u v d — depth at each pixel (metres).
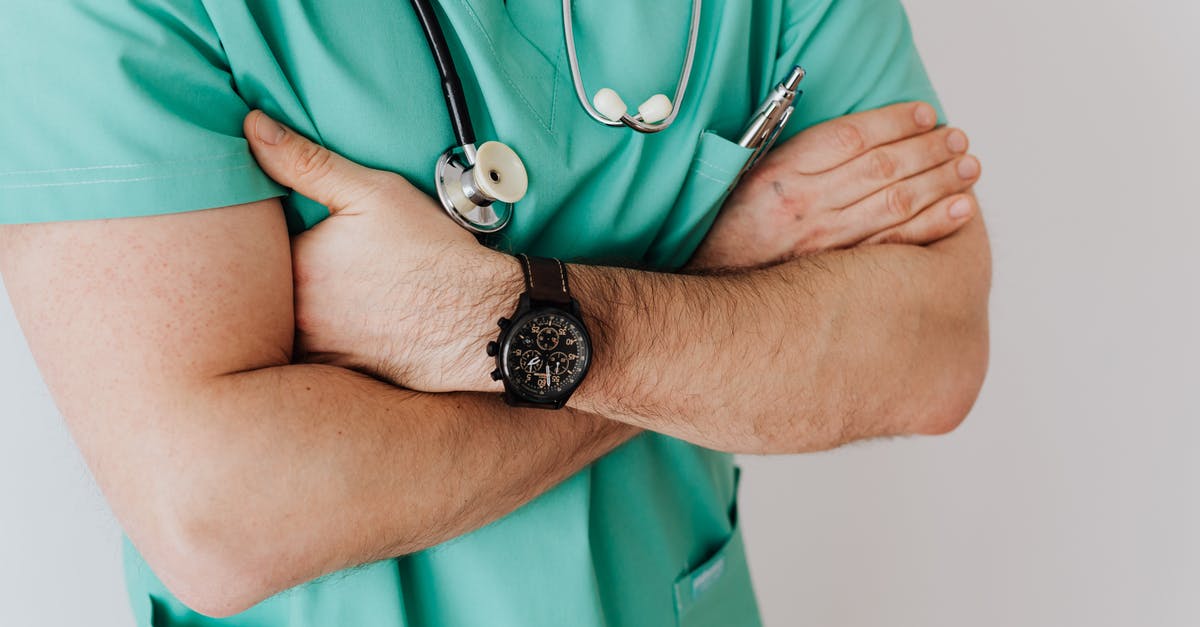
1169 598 2.05
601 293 0.93
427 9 0.91
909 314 1.07
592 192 1.01
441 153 0.93
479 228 0.93
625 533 1.18
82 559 1.49
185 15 0.83
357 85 0.89
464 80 0.94
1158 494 2.01
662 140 1.04
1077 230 1.90
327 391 0.84
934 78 1.86
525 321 0.85
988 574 2.13
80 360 0.80
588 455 1.00
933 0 1.81
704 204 1.08
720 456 1.36
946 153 1.15
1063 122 1.85
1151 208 1.87
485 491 0.90
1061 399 2.00
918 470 2.11
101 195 0.79
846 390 1.04
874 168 1.12
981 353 1.15
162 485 0.79
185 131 0.80
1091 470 2.03
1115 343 1.95
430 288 0.88
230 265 0.82
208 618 1.09
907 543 2.16
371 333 0.89
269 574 0.82
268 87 0.87
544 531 1.06
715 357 0.97
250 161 0.84
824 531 2.19
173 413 0.79
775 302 1.01
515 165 0.93
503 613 1.07
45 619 1.50
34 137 0.79
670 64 1.03
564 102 0.98
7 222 0.80
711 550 1.35
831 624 2.23
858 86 1.15
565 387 0.89
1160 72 1.80
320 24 0.88
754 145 1.05
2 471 1.43
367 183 0.89
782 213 1.13
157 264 0.80
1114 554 2.06
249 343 0.83
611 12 1.00
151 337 0.79
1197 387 1.94
